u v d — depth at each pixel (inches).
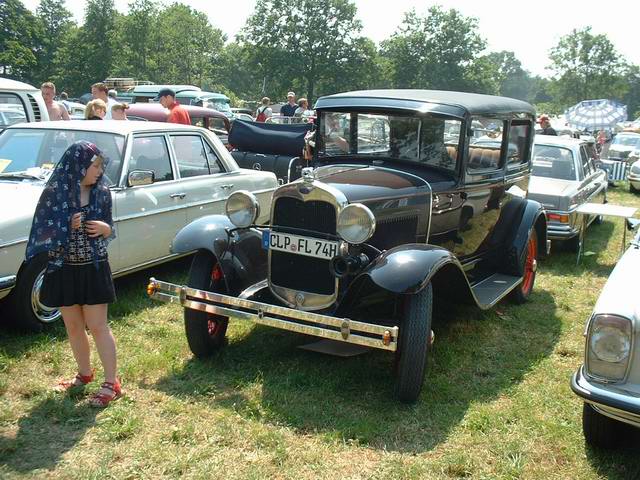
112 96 522.0
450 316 233.9
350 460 134.4
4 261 180.2
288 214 171.6
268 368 179.3
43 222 142.6
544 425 150.7
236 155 370.6
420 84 2598.4
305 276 171.6
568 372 186.4
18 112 327.6
